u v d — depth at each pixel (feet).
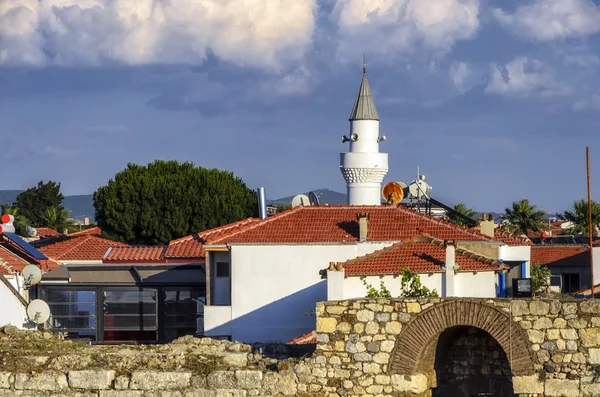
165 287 248.11
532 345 123.95
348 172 340.39
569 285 324.39
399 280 180.24
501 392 136.36
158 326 247.09
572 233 433.07
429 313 127.75
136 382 132.87
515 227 461.78
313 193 261.24
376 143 342.85
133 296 248.32
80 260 284.00
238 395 131.34
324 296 223.10
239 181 426.51
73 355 136.87
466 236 221.66
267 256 225.76
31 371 135.13
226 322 225.97
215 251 232.94
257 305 225.15
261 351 143.43
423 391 129.49
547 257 331.16
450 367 138.62
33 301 182.29
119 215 403.13
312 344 144.97
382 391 128.67
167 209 402.52
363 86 346.74
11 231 255.70
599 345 121.49
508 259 232.32
